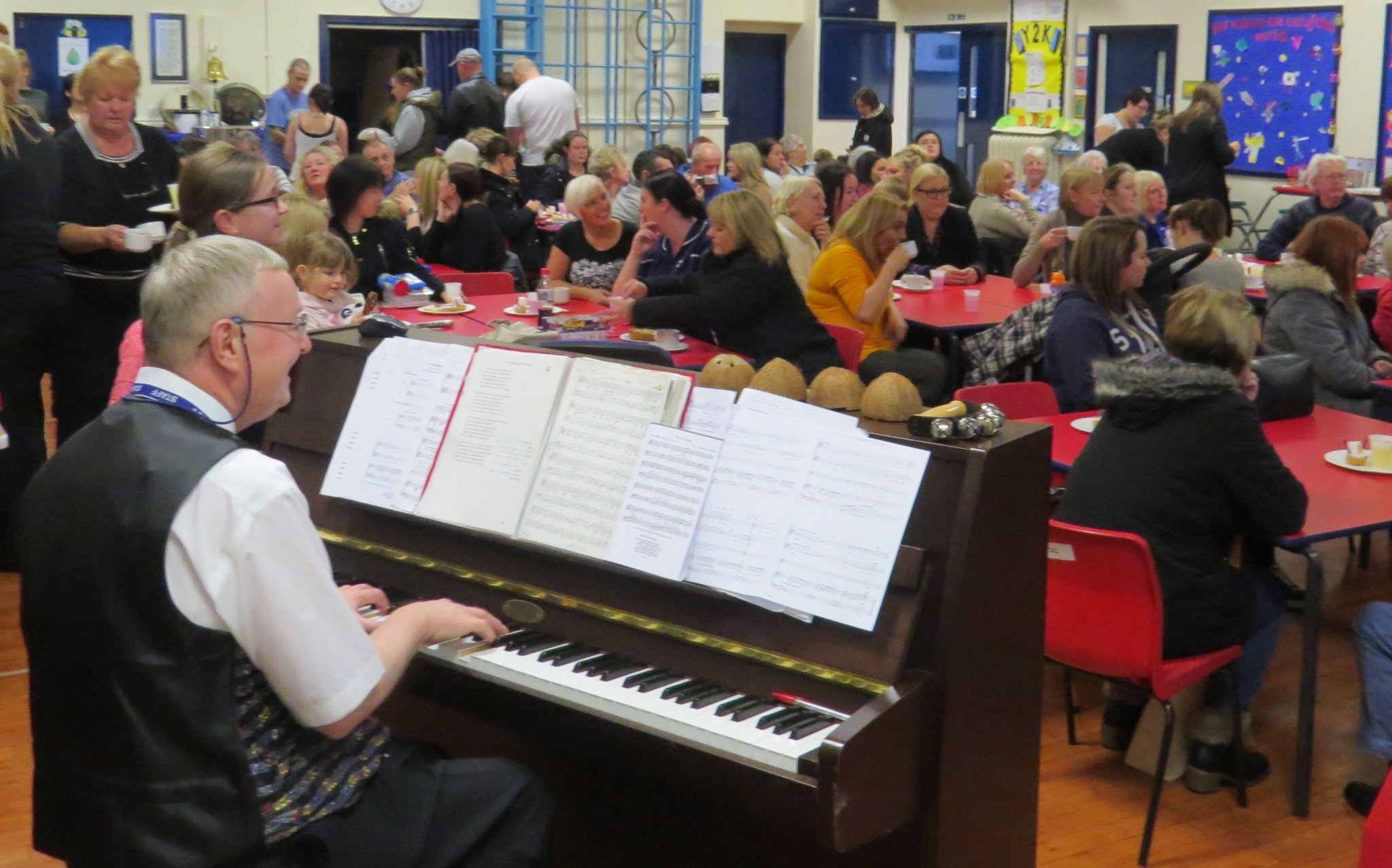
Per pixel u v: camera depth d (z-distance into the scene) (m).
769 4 14.13
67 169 4.27
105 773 1.72
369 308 4.87
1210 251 5.23
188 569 1.69
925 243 6.53
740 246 4.40
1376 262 6.77
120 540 1.68
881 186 6.24
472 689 2.11
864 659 1.93
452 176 6.46
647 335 4.44
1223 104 11.59
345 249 3.98
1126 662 2.82
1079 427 3.73
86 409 4.46
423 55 12.43
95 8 10.86
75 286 4.34
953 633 1.91
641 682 2.04
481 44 12.46
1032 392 3.91
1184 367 2.94
